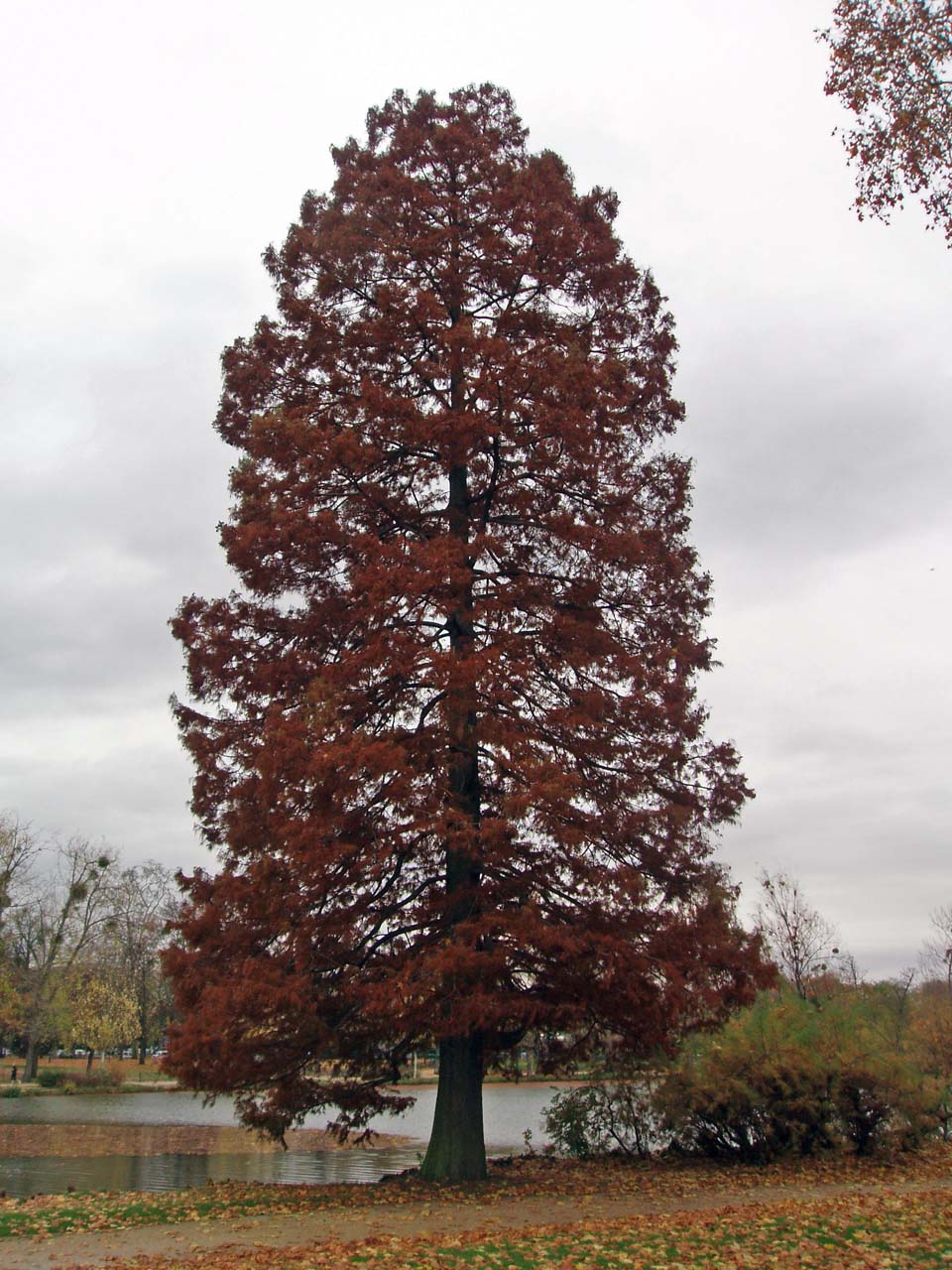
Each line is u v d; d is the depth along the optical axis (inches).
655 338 698.2
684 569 652.1
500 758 534.0
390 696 573.6
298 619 608.1
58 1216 480.1
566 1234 389.7
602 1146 701.3
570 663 583.8
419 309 607.8
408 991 472.1
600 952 494.3
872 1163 630.5
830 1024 698.2
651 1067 681.0
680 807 574.9
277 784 506.9
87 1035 2220.7
